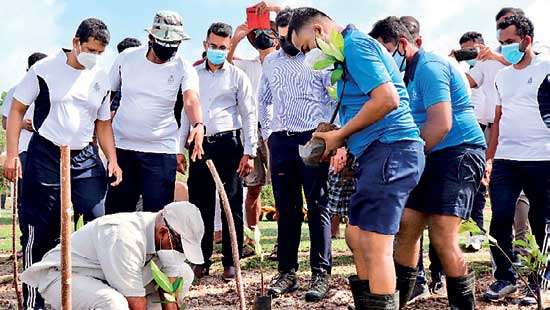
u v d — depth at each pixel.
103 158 7.29
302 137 5.87
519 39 5.65
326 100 5.88
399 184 3.94
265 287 6.34
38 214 5.17
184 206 4.29
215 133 6.65
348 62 3.93
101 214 5.36
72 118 5.20
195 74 6.09
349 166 4.18
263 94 6.29
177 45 5.88
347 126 3.93
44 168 5.15
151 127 5.97
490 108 7.48
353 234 4.19
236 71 6.76
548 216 5.66
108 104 5.54
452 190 4.55
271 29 7.24
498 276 5.74
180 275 4.31
